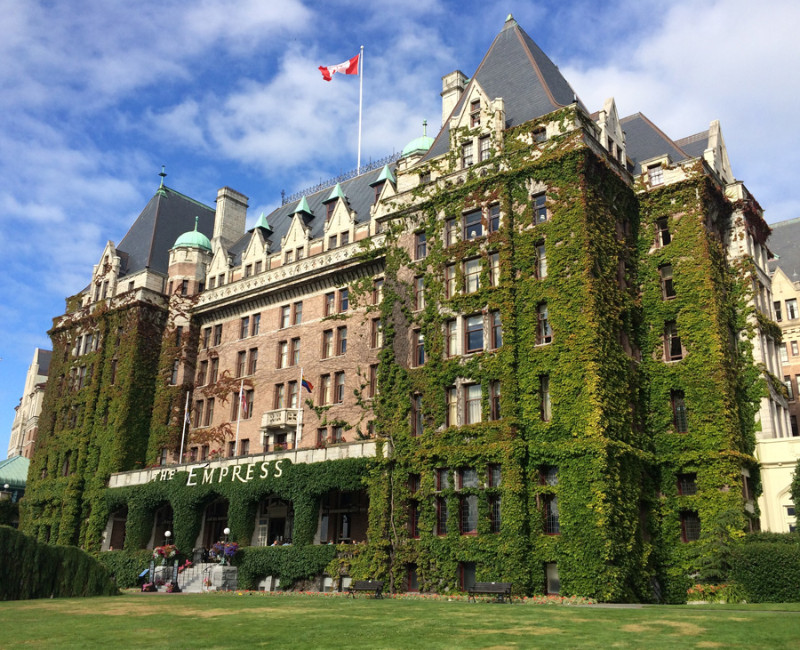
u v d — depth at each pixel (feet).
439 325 161.17
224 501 207.21
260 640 68.90
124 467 219.82
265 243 225.15
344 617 87.56
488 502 140.87
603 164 156.04
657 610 93.66
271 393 206.08
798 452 148.87
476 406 152.35
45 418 254.88
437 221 169.27
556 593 132.98
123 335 236.22
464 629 74.49
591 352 140.67
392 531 152.56
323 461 168.14
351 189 229.86
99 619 88.43
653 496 148.77
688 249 161.48
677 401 156.15
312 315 204.33
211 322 232.94
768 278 179.63
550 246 151.33
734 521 135.03
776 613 84.43
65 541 220.84
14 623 84.64
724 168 183.11
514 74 184.65
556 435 140.15
